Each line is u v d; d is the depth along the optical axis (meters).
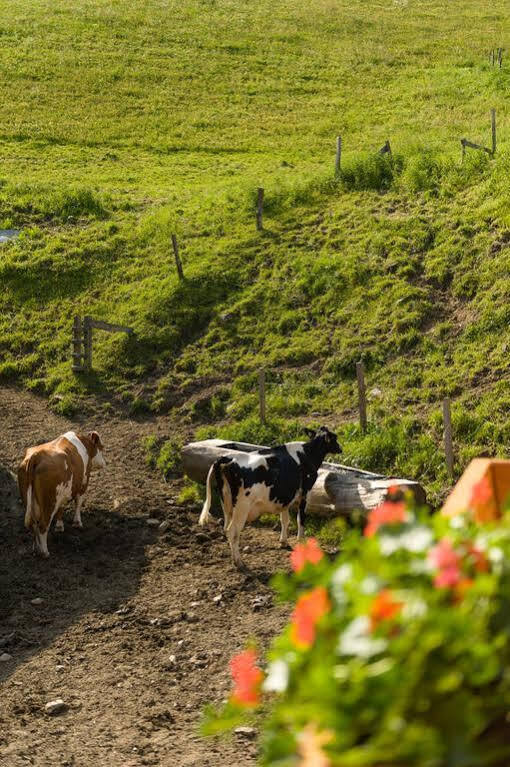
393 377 21.06
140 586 14.24
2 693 11.05
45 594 14.08
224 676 11.32
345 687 3.69
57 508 15.47
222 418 21.06
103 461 16.64
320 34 55.53
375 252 25.58
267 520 16.75
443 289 23.61
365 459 18.03
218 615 13.12
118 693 11.02
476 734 3.95
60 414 22.23
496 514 6.26
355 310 23.73
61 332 25.61
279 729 4.05
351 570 4.19
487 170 28.16
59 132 41.66
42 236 30.41
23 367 24.38
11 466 19.42
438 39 54.47
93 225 30.88
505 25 57.62
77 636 12.66
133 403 22.09
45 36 53.03
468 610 3.91
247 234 28.22
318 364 22.27
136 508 17.36
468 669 3.70
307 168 35.59
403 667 3.63
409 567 4.09
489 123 37.25
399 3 63.41
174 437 20.42
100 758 9.39
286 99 45.94
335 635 3.97
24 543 15.96
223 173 36.19
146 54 51.31
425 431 18.62
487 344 21.11
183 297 25.78
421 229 26.05
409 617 3.78
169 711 10.53
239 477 14.46
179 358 23.70
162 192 33.84
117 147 40.50
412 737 3.43
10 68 48.53
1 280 28.20
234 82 48.09
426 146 32.53
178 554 15.36
